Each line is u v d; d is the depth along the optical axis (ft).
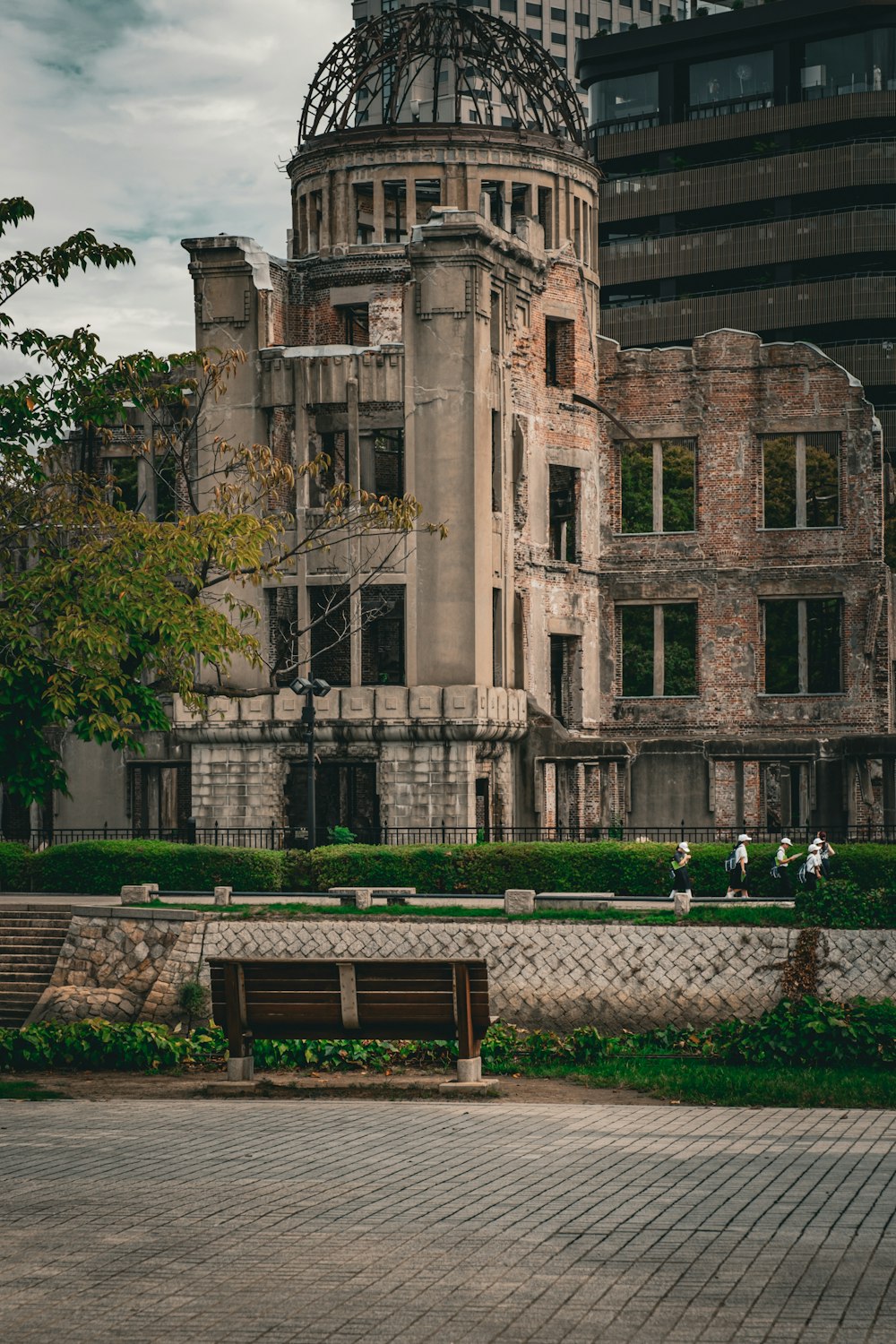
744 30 278.05
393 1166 39.88
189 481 99.25
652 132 283.38
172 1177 38.42
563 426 161.99
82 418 77.20
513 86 169.48
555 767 148.97
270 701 139.85
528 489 155.22
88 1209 34.81
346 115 162.81
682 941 85.56
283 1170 39.32
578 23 418.72
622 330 281.13
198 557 81.41
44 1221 33.60
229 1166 39.99
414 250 139.54
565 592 161.27
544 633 157.38
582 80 294.87
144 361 79.05
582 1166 39.78
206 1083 57.52
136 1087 59.93
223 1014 57.41
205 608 76.89
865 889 96.73
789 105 271.28
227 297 147.64
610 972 85.87
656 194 280.10
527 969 87.20
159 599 75.46
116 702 72.23
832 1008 67.87
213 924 92.07
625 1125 47.21
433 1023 56.39
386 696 136.46
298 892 104.99
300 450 141.18
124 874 108.17
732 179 274.36
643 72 289.53
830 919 85.25
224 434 146.30
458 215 138.92
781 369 163.94
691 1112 50.75
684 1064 66.74
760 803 154.51
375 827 136.67
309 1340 25.57
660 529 166.30
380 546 138.51
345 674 154.10
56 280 76.74
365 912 92.58
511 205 159.84
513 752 145.59
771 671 179.22
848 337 269.64
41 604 76.79
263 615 142.31
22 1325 26.43
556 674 164.66
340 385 140.46
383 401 140.05
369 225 173.47
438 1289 28.22
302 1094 55.42
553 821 148.15
